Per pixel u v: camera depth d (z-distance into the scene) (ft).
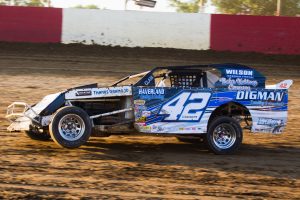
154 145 43.19
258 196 29.94
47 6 117.80
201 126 40.16
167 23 107.04
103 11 106.73
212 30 106.11
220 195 29.71
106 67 89.20
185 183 31.63
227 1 165.99
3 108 57.26
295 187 32.12
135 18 107.14
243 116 42.14
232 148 40.50
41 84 73.26
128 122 39.63
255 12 164.96
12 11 105.91
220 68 40.93
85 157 36.70
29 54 97.55
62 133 37.45
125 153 39.01
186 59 98.27
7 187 29.09
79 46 104.94
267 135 49.70
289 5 163.12
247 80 41.24
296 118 58.75
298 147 44.83
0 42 104.58
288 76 88.12
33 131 41.09
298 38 104.99
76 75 81.20
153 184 31.01
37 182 30.27
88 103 40.42
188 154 40.01
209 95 40.27
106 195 28.48
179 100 39.93
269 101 41.42
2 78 76.23
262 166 37.11
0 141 41.24
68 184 30.12
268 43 105.29
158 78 40.98
